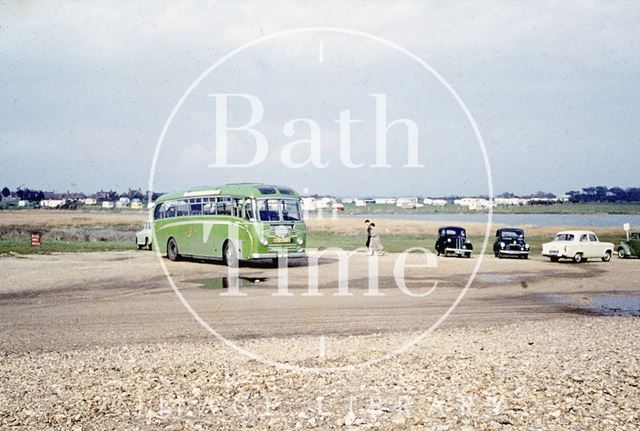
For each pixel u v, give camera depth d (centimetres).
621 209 14062
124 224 6812
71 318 1561
